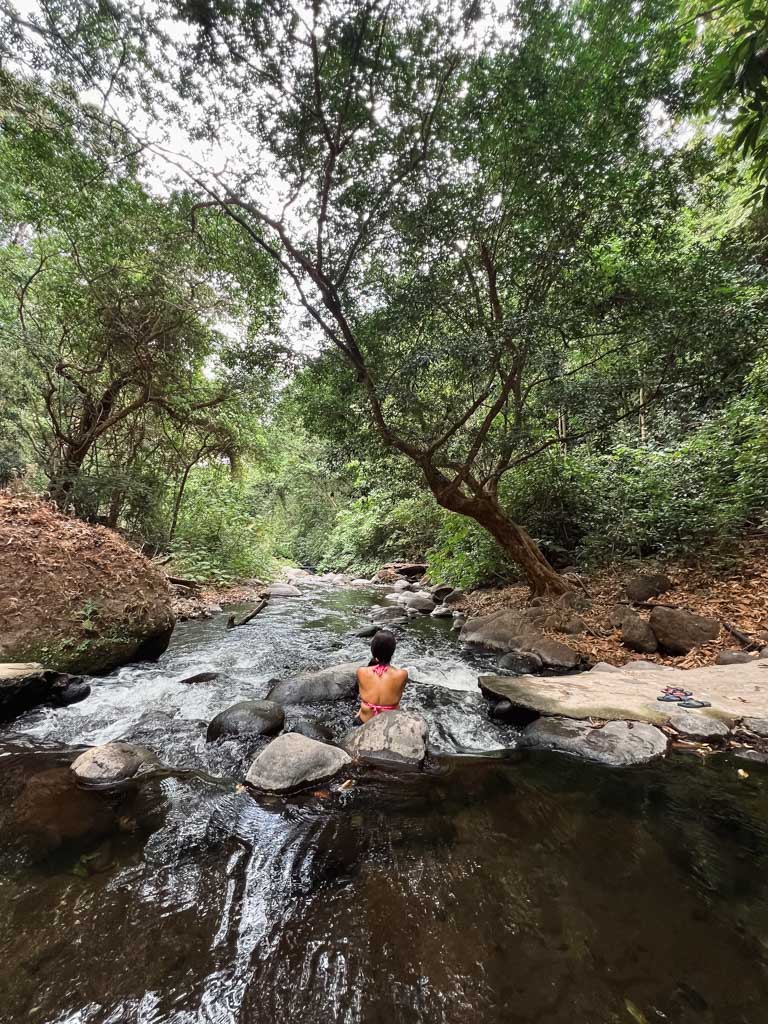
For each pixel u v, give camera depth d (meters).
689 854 1.92
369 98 3.85
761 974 1.37
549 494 8.03
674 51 3.85
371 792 2.42
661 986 1.33
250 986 1.34
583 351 5.92
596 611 5.97
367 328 5.50
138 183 5.96
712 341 4.90
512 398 6.87
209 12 3.20
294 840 2.03
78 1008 1.27
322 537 20.42
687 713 3.12
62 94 4.79
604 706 3.31
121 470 10.11
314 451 18.70
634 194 4.54
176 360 9.28
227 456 12.38
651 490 6.95
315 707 3.70
